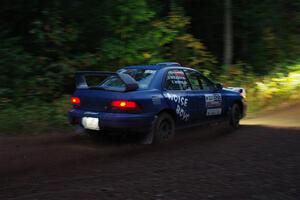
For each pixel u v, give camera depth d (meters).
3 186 5.36
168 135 8.46
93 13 14.20
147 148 7.79
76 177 5.80
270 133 9.58
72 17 13.95
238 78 16.23
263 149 7.74
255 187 5.38
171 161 6.79
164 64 9.07
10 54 12.31
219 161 6.79
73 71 13.09
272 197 4.99
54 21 13.29
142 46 14.52
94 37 14.45
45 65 13.25
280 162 6.74
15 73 12.33
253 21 18.69
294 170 6.23
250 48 19.03
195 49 16.00
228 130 10.07
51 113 10.92
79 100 8.24
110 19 14.35
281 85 16.11
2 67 12.12
